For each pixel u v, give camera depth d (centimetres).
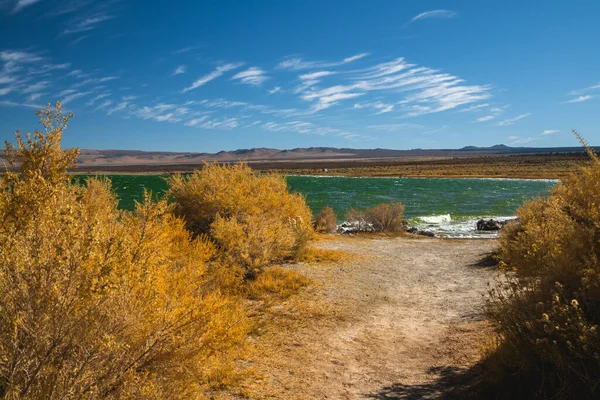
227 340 445
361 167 17775
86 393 298
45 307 302
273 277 1071
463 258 1503
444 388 516
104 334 315
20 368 274
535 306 454
